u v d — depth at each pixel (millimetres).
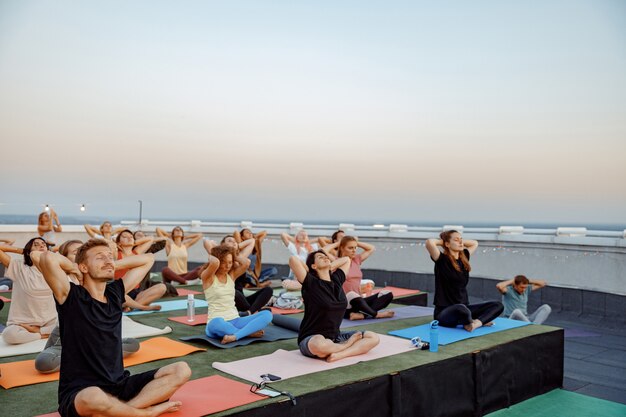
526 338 5297
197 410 3213
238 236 8836
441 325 5969
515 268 10250
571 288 9328
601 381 5742
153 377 3178
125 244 7031
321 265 4660
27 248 5316
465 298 6031
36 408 3381
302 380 3865
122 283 3363
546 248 9758
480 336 5375
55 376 4020
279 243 13266
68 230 12430
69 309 3068
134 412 2971
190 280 9812
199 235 10617
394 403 4027
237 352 4844
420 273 11562
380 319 6723
